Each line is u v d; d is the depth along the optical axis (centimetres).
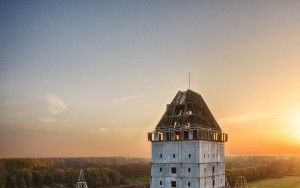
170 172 6103
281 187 11944
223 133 6869
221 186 6662
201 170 5881
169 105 6581
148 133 6431
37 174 12069
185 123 6106
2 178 11012
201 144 5962
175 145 6106
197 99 6650
